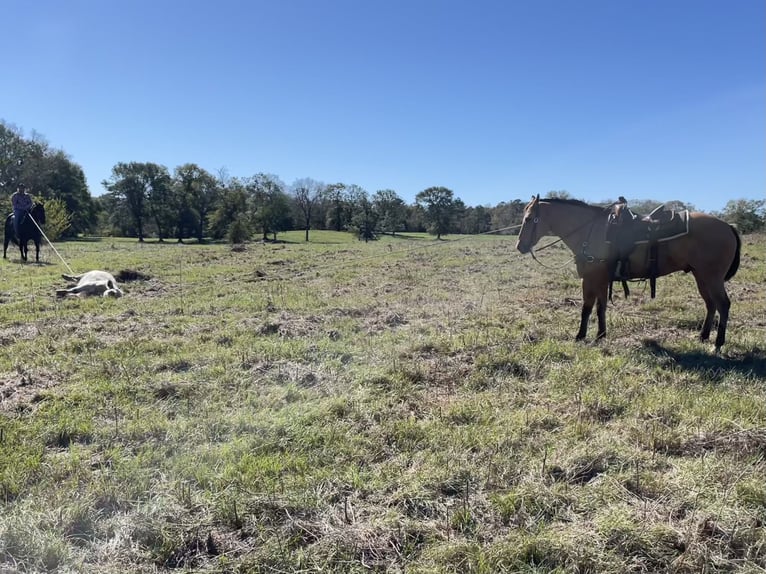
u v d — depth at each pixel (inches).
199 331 292.0
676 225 243.8
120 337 279.6
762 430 155.3
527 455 145.6
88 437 159.3
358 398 186.2
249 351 243.4
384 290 452.1
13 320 319.9
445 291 443.8
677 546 108.6
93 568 102.4
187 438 157.6
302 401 186.2
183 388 196.4
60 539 108.2
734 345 255.0
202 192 2405.3
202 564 104.8
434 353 250.1
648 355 235.3
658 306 353.7
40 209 672.4
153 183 2304.4
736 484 126.8
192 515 119.3
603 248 255.6
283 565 103.2
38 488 127.6
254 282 507.2
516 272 562.9
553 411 176.9
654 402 180.2
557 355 241.1
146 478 133.1
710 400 181.0
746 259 621.6
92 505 121.1
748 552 105.3
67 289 432.8
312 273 585.3
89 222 2272.4
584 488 129.7
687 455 147.5
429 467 138.9
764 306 345.1
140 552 107.1
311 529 113.7
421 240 2031.3
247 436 157.6
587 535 109.8
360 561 104.3
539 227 271.9
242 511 119.2
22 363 229.9
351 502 124.1
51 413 172.7
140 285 485.1
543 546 107.2
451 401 187.5
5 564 101.8
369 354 245.8
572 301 378.0
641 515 117.0
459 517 117.5
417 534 113.2
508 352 241.9
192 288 465.4
